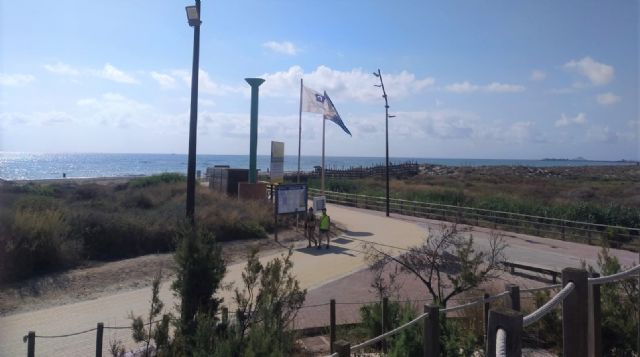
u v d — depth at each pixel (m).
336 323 9.48
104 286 12.64
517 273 15.11
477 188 58.84
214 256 7.37
